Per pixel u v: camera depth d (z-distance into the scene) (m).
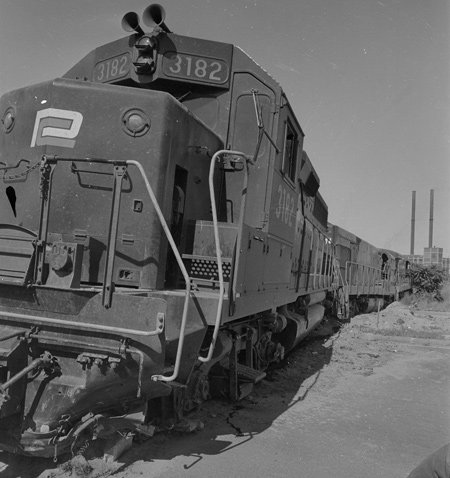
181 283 4.52
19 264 3.82
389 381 8.09
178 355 3.46
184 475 3.82
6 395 3.21
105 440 3.90
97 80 5.58
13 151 4.45
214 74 5.38
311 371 8.45
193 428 4.66
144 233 4.20
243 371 5.85
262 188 5.36
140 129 4.28
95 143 4.26
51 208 4.20
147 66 5.21
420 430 5.59
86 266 4.14
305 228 8.48
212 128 5.42
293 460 4.39
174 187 4.64
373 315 18.45
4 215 4.44
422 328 15.46
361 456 4.66
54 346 3.52
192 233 4.58
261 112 5.27
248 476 3.94
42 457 3.81
